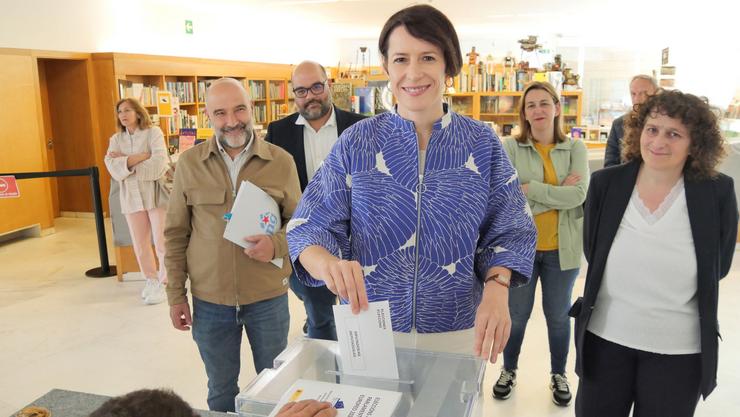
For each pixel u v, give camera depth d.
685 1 9.49
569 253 2.74
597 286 1.89
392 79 1.23
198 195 2.16
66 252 6.00
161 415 0.84
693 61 12.85
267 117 11.79
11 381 3.19
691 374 1.80
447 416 1.03
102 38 8.00
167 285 2.26
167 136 8.12
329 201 1.32
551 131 2.83
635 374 1.89
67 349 3.60
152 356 3.49
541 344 3.51
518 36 16.08
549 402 2.86
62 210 8.05
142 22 8.84
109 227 7.25
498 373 3.18
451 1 9.42
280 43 13.21
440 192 1.27
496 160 1.32
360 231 1.31
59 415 1.47
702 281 1.73
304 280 1.28
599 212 1.90
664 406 1.83
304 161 2.88
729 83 11.77
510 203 1.30
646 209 1.81
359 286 1.07
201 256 2.18
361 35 15.95
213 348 2.23
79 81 7.64
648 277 1.80
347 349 1.13
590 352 1.95
